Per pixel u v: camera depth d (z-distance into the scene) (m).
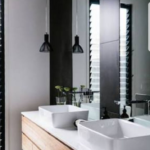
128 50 1.99
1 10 3.16
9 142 3.19
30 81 3.29
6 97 3.16
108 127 1.78
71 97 2.90
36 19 3.32
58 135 1.85
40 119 2.49
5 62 3.15
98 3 2.40
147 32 1.76
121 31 2.08
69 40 2.89
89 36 2.54
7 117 3.17
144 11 1.79
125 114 2.01
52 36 3.36
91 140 1.45
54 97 3.28
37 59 3.34
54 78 3.30
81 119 2.17
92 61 2.50
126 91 2.02
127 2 2.00
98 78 2.41
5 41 3.15
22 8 3.23
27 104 3.28
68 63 2.93
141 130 1.58
